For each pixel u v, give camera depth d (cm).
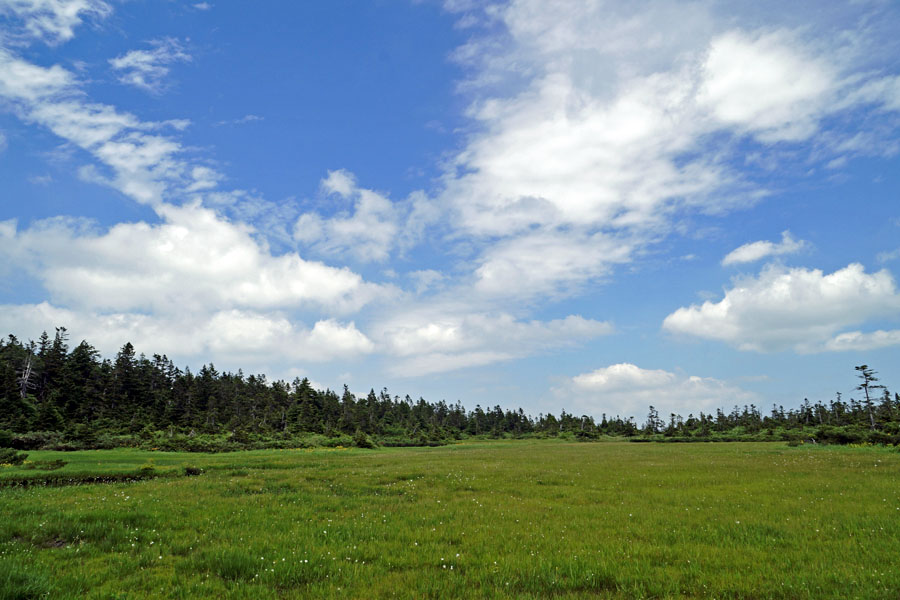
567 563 1024
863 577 891
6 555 1077
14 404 7644
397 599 840
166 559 1070
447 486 2336
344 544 1207
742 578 916
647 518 1490
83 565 1029
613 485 2275
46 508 1619
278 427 10531
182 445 5903
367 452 6153
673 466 3175
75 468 3030
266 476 2748
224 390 12062
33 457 3931
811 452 4384
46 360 9906
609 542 1209
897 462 3073
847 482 2162
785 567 984
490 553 1118
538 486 2280
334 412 12381
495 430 14150
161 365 12175
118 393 10181
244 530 1342
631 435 12581
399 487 2300
